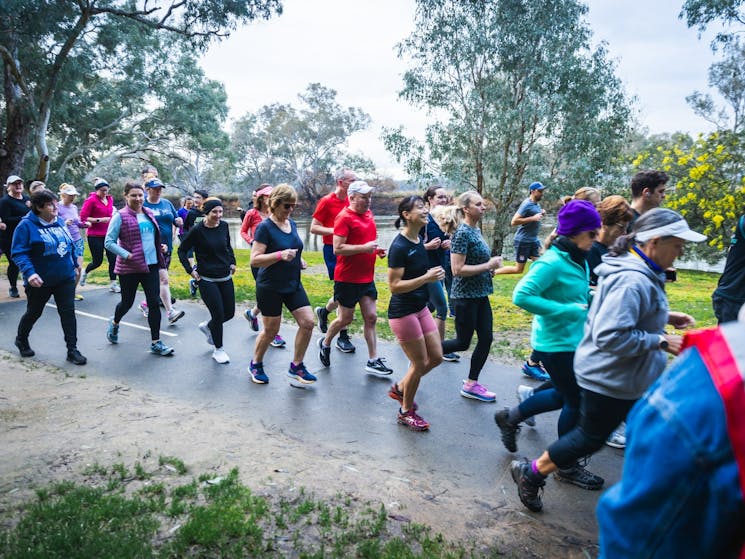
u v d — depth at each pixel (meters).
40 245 6.04
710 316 8.98
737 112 22.23
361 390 5.65
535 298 3.54
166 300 8.03
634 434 1.21
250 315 7.80
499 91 21.81
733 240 4.35
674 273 3.88
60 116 31.92
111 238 6.44
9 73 23.00
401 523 3.16
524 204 9.34
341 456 4.16
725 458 1.03
